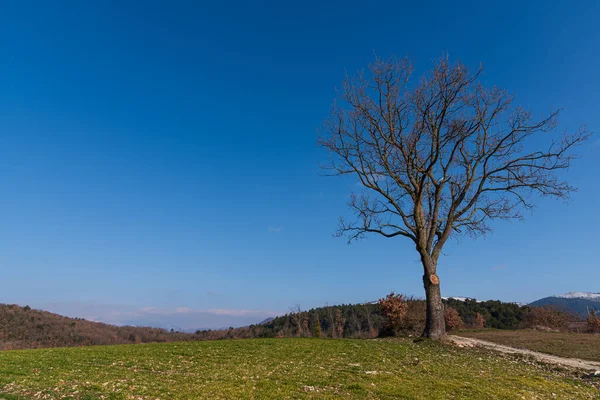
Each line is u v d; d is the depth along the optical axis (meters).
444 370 19.02
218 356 21.48
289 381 15.09
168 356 21.30
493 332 42.16
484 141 32.16
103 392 12.74
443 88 30.33
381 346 26.11
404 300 42.72
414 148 31.42
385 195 33.16
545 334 37.84
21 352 22.34
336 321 65.62
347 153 33.78
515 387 16.39
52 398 12.02
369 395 13.52
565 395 16.08
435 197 32.44
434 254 31.64
